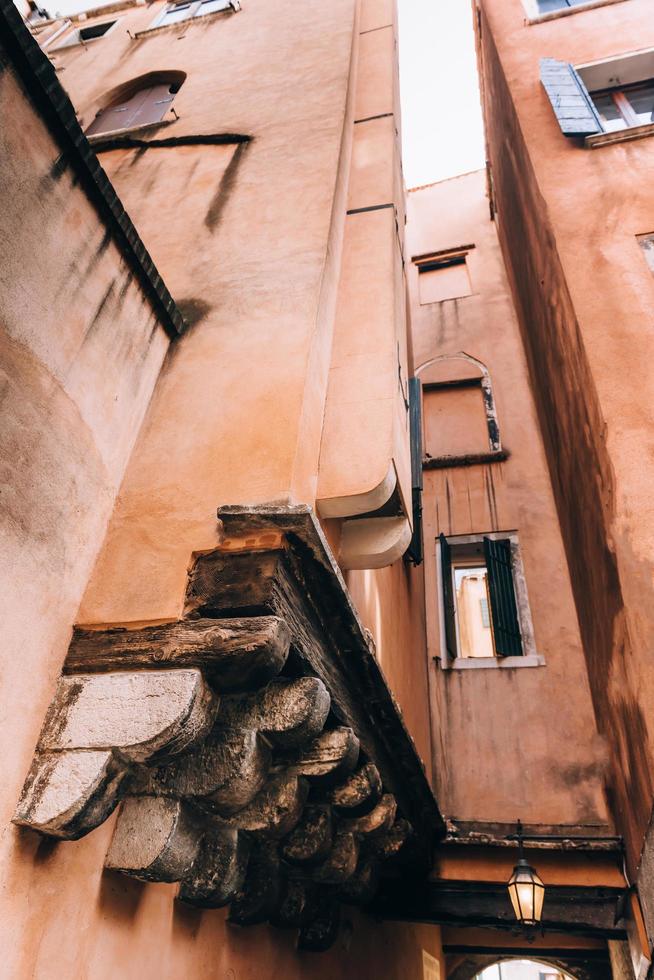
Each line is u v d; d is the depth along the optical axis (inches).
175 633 93.7
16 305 95.0
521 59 388.2
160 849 91.4
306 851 128.6
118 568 106.3
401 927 271.4
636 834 201.0
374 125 267.1
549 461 351.6
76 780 81.4
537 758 270.5
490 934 331.9
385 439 139.9
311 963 180.2
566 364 273.6
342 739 111.5
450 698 296.7
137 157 218.4
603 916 209.3
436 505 364.2
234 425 123.6
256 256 163.0
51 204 105.0
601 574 225.9
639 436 207.8
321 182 181.9
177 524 109.8
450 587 331.3
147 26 381.1
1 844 77.4
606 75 359.6
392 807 147.9
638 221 268.1
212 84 259.9
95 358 114.0
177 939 113.0
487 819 259.1
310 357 133.7
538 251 323.9
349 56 247.3
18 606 87.8
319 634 110.8
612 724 234.1
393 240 209.0
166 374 137.3
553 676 289.4
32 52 99.6
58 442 101.2
